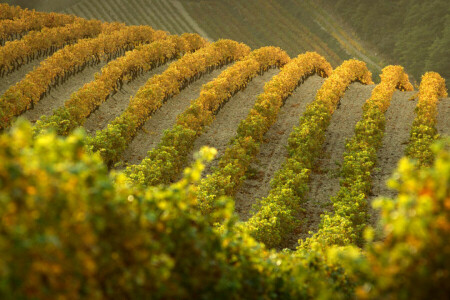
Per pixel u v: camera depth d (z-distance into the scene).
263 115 72.88
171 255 10.69
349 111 84.81
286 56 119.81
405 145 68.50
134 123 65.31
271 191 50.09
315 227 47.25
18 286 7.08
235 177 54.03
